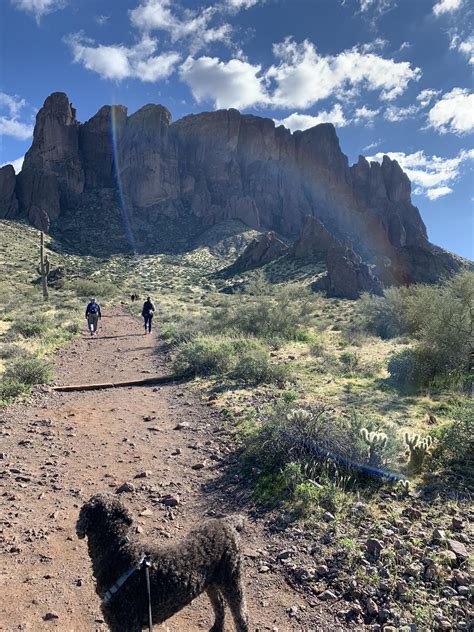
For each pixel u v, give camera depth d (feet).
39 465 25.34
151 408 37.09
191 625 13.97
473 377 41.75
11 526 19.06
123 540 11.64
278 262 250.37
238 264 281.54
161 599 11.06
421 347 44.14
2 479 23.36
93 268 285.02
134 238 387.55
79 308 135.85
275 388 40.16
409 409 33.35
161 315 125.39
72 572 16.26
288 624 13.76
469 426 25.09
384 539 17.20
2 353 55.93
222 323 79.56
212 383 43.01
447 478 21.98
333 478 21.88
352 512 19.26
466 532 17.60
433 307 48.29
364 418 27.25
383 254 367.66
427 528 18.01
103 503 12.09
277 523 18.99
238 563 12.50
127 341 77.05
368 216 457.68
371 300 103.76
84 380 46.98
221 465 25.14
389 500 20.18
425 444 23.20
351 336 73.67
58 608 14.51
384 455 22.81
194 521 19.80
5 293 160.86
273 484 21.83
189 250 381.19
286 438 24.35
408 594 14.37
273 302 93.71
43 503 21.12
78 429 31.58
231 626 13.84
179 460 26.17
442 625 13.14
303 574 15.79
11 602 14.70
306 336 72.69
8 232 316.60
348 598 14.67
